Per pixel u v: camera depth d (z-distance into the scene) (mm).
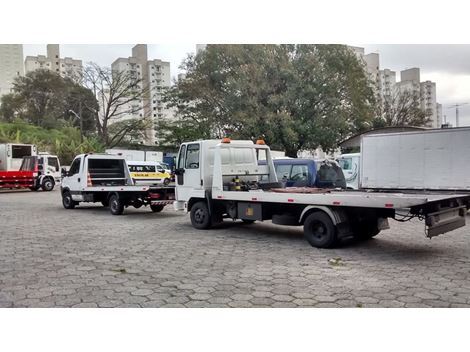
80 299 5020
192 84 36125
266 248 8031
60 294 5219
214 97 36094
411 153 13125
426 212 6855
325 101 34469
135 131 46562
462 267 6379
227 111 35000
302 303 4797
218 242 8727
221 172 9938
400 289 5270
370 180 14102
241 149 10664
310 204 8086
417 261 6816
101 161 15711
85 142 41906
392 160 13562
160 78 76562
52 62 87250
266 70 33375
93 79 45125
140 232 10203
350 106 35969
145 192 13305
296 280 5742
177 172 11008
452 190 12195
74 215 14062
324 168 13953
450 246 8094
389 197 6891
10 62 95188
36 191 27891
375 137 13984
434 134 12633
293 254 7453
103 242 8859
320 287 5402
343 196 7473
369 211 7621
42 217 13516
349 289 5301
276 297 5020
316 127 33688
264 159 11266
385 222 8312
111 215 14031
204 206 10438
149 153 37875
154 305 4789
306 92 32594
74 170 15945
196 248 8102
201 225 10531
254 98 32125
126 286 5543
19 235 9859
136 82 46812
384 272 6113
